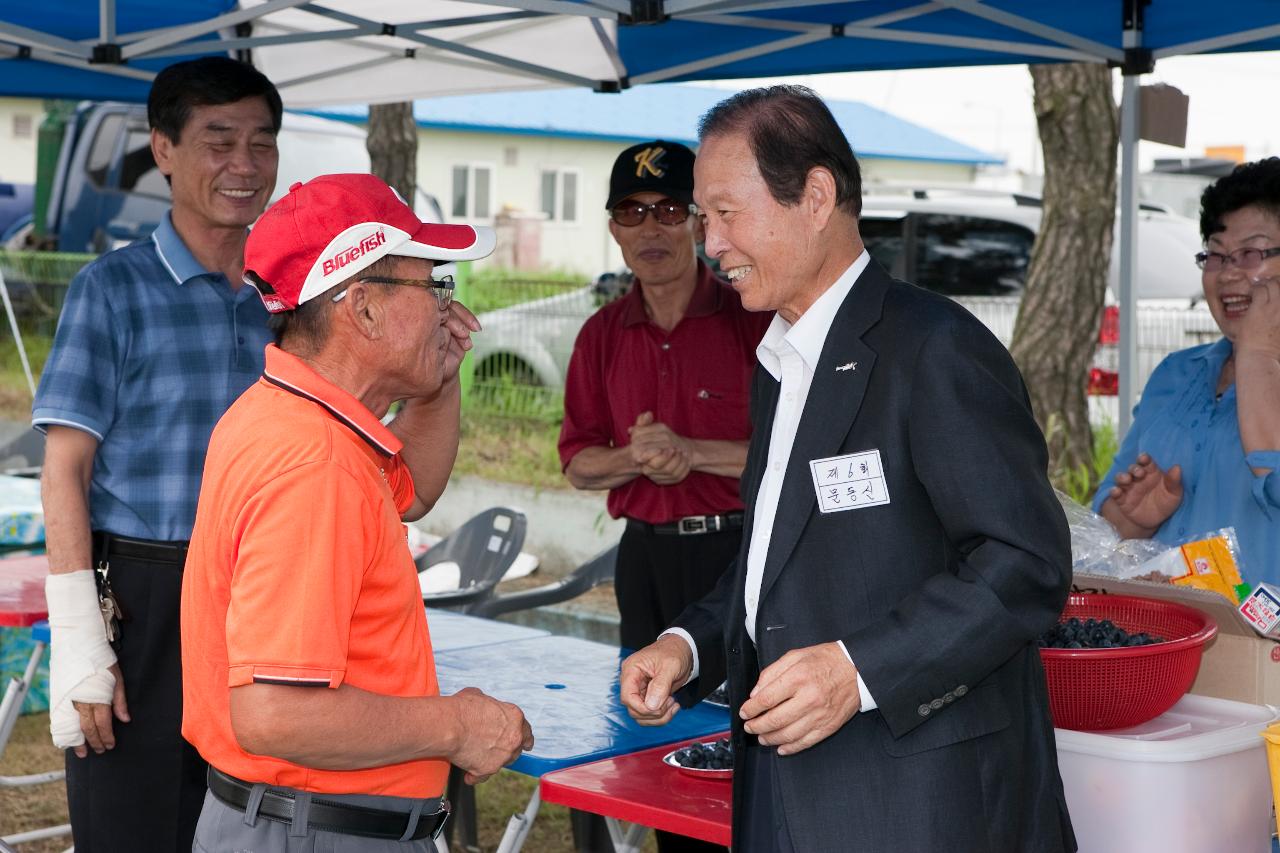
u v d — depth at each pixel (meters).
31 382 10.11
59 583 2.57
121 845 2.67
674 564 3.50
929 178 26.66
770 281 1.81
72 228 11.93
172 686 2.66
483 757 1.85
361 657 1.76
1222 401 2.91
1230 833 2.06
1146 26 3.40
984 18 3.40
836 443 1.77
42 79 4.29
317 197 1.76
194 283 2.74
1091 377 7.21
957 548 1.77
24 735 4.95
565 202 21.73
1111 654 1.99
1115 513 2.98
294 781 1.78
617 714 2.70
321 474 1.67
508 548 4.51
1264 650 2.24
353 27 3.90
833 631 1.76
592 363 3.68
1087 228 6.04
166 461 2.68
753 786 1.98
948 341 1.72
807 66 3.99
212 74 2.70
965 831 1.73
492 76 4.37
